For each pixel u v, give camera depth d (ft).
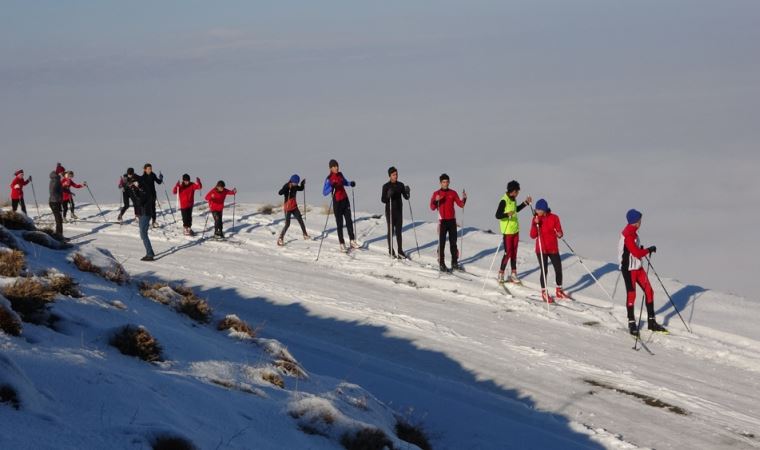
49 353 22.17
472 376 42.14
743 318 52.85
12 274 29.45
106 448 17.97
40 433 17.60
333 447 24.17
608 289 58.75
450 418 35.78
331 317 50.98
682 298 57.11
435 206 62.03
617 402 39.32
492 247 70.95
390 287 58.39
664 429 36.40
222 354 30.25
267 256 66.90
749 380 43.32
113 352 25.70
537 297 56.80
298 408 25.32
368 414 29.71
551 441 33.96
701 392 41.04
